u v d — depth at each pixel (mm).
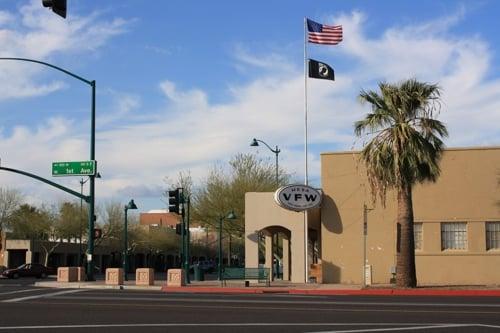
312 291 28562
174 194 37469
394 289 28141
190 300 22516
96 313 17547
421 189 34969
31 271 57312
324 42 35500
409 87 29297
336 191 35562
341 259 35000
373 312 17672
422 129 29109
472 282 33906
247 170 54781
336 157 35844
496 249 34188
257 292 28781
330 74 35781
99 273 73500
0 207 77188
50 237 77125
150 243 86938
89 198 36875
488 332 13250
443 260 34250
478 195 34531
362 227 35094
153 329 13875
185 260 38469
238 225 54188
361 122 29719
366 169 33156
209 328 14031
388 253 34594
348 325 14531
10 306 20016
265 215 36469
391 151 28812
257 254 36250
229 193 53688
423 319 15805
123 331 13555
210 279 45000
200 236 96688
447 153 35031
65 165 36188
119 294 26734
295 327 14172
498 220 34250
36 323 15094
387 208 34906
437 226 34594
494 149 34719
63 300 22688
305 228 35969
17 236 76062
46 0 13812
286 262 44438
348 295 26438
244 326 14383
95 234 38406
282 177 55281
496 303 21047
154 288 31609
